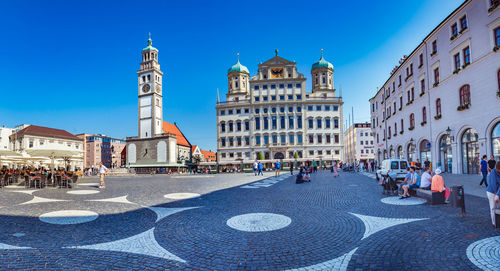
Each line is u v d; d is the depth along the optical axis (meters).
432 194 11.16
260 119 74.56
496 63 21.97
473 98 24.56
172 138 83.44
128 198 14.27
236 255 5.87
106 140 136.12
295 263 5.41
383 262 5.36
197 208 11.22
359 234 7.25
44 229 7.83
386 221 8.56
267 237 7.13
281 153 73.50
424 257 5.54
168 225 8.41
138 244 6.61
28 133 80.50
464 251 5.78
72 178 23.72
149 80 86.62
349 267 5.17
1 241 6.64
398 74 42.59
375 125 57.72
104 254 5.92
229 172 62.25
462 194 9.12
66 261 5.49
